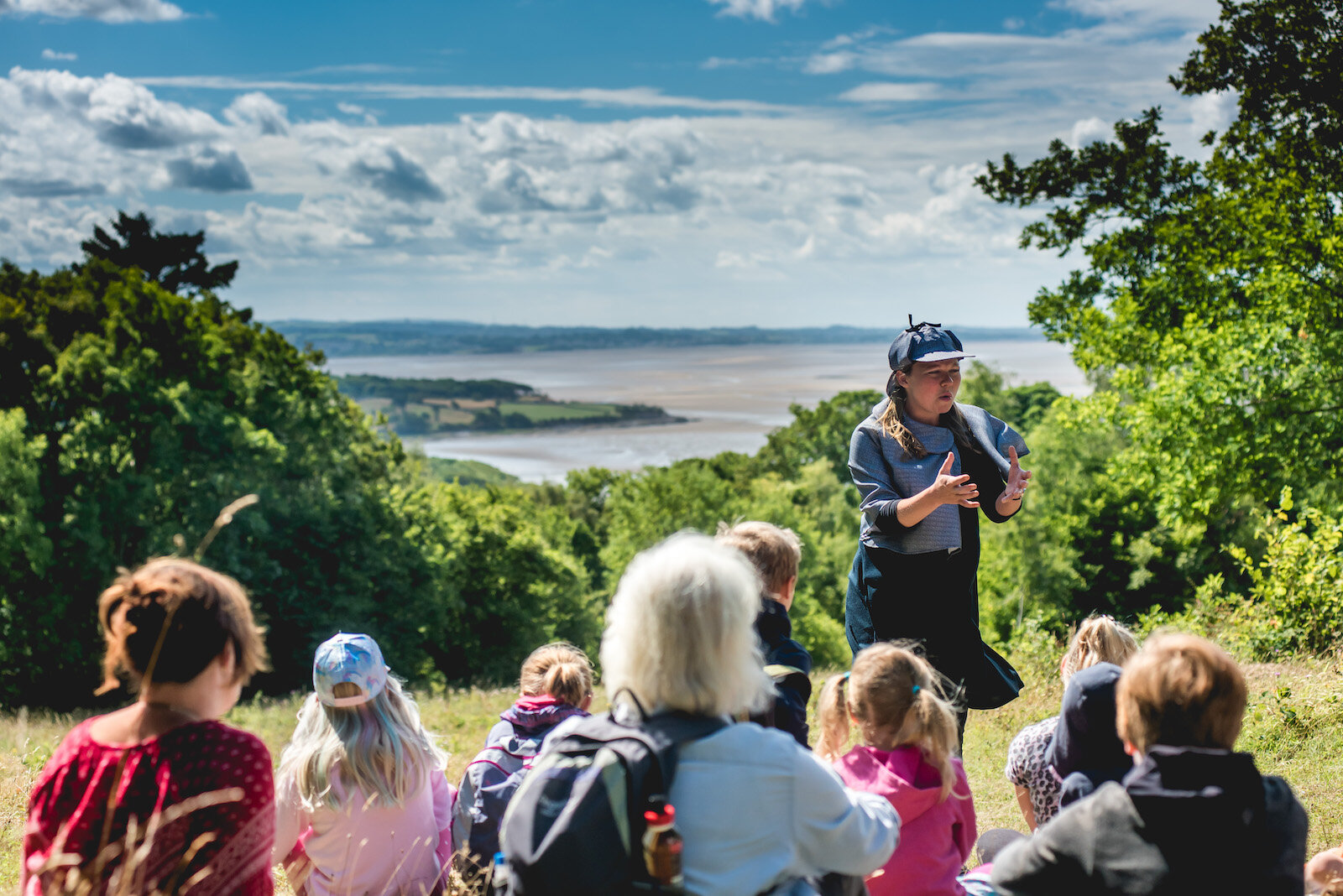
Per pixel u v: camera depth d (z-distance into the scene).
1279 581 9.35
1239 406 16.11
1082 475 34.06
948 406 3.72
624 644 2.08
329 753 3.30
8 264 39.06
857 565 3.85
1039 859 2.11
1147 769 2.00
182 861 1.89
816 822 2.05
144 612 2.00
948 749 2.93
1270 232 16.30
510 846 1.94
